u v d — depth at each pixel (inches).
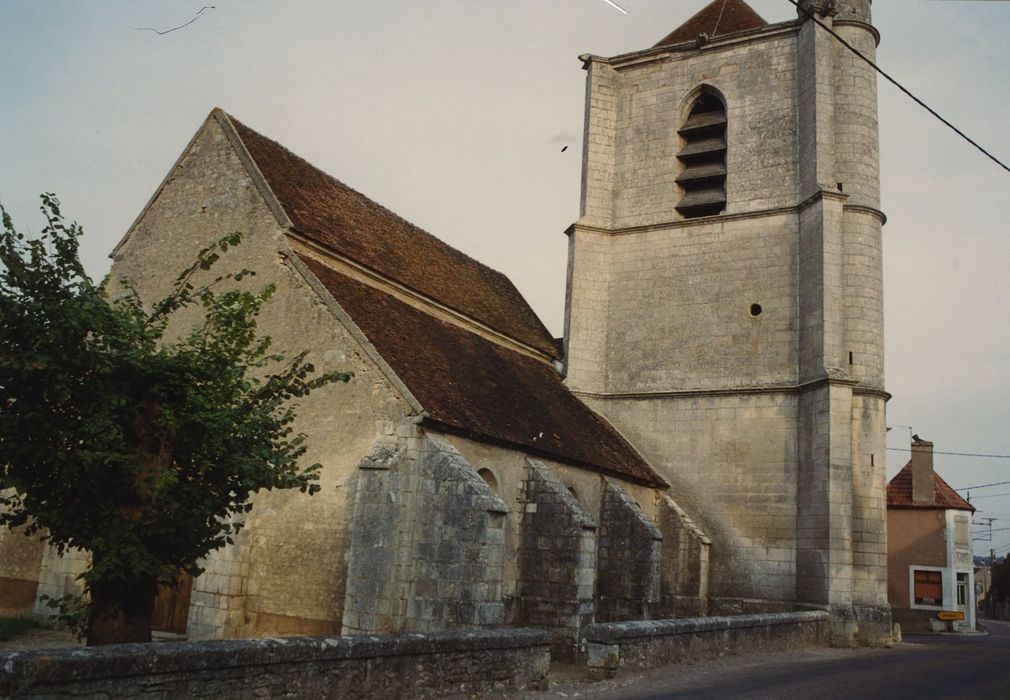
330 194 911.0
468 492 620.4
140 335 433.1
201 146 815.1
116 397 401.4
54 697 279.3
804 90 1080.2
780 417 1015.6
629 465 998.4
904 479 1534.2
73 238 420.2
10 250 406.9
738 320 1071.6
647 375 1114.7
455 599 608.1
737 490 1023.0
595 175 1202.6
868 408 979.3
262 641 351.9
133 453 410.6
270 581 679.7
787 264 1055.6
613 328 1154.7
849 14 1082.1
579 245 1173.7
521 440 769.6
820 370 974.4
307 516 677.3
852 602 918.4
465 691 451.2
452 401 717.3
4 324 387.9
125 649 303.1
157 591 435.5
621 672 565.6
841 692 510.6
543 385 1021.8
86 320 397.7
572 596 731.4
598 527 916.0
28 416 385.4
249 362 472.4
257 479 426.6
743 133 1125.7
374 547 623.2
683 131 1172.5
